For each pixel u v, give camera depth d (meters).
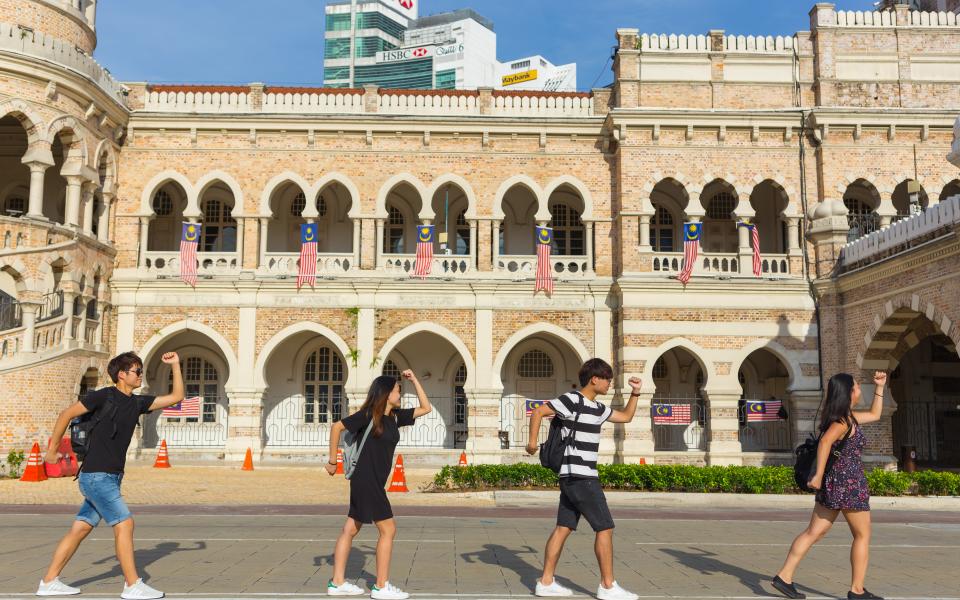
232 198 33.53
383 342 30.17
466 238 33.91
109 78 29.52
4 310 27.81
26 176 31.52
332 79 195.75
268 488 21.56
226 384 29.77
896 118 30.09
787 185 30.48
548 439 8.87
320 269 30.66
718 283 29.61
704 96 30.81
